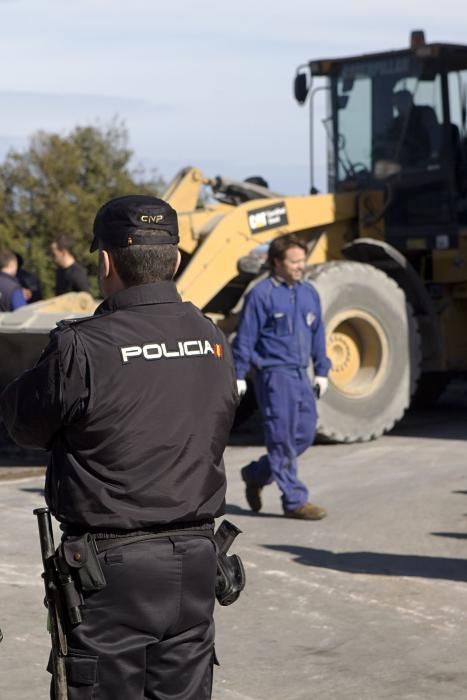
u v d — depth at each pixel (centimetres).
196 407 342
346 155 1375
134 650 328
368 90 1360
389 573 712
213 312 1298
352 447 1209
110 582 327
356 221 1369
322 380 877
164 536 332
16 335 1124
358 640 592
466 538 798
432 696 514
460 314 1392
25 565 736
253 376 868
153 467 333
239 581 359
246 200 1348
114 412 331
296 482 861
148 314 344
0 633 386
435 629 608
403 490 958
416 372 1280
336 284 1231
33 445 344
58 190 3080
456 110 1334
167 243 348
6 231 3020
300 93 1380
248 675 543
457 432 1297
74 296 1177
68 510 332
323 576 707
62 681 330
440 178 1332
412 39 1330
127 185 3156
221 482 349
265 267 1246
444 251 1363
